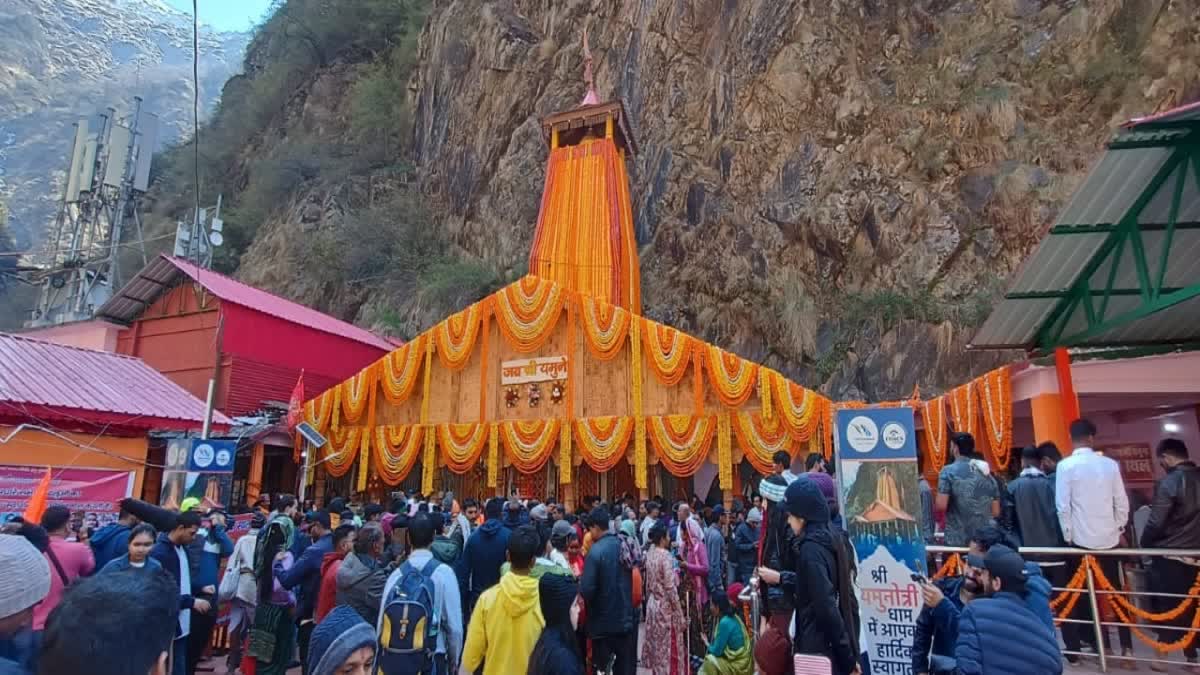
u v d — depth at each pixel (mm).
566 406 20297
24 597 2340
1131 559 7609
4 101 119250
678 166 31875
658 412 19297
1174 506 6996
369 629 3086
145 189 47281
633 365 19609
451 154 42375
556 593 4355
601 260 25750
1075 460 7137
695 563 10281
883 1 29547
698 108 32969
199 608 7105
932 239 24359
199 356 24453
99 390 13883
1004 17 26781
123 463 13648
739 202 29312
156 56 159875
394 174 45688
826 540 4461
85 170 46625
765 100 29953
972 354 22016
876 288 24969
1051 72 24672
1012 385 12617
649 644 7660
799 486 4629
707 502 20453
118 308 26016
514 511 9031
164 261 25000
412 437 21672
